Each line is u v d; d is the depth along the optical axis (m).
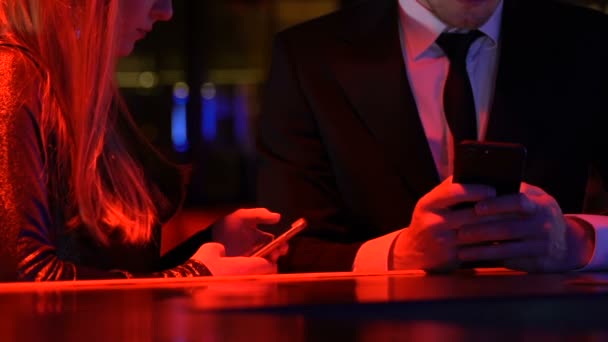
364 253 1.60
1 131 1.21
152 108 10.34
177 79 10.42
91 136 1.38
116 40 1.41
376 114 1.82
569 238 1.50
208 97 10.48
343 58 1.85
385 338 0.66
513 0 1.87
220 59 10.58
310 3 10.74
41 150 1.26
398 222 1.82
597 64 1.83
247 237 1.65
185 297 0.94
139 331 0.71
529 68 1.81
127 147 1.63
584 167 1.84
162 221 1.66
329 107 1.84
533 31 1.84
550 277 1.23
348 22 1.90
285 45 1.92
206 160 10.36
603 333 0.68
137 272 1.49
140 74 10.30
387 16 1.88
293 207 1.86
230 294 0.97
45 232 1.25
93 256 1.42
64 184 1.35
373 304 0.83
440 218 1.44
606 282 1.10
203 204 10.31
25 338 0.68
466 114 1.78
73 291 1.04
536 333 0.68
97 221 1.44
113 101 1.53
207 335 0.68
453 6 1.72
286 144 1.90
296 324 0.73
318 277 1.29
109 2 1.41
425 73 1.83
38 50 1.37
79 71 1.38
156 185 1.66
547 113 1.80
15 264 1.19
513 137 1.79
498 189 1.41
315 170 1.88
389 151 1.81
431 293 0.93
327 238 1.85
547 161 1.80
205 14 10.46
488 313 0.78
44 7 1.38
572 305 0.83
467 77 1.79
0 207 1.19
